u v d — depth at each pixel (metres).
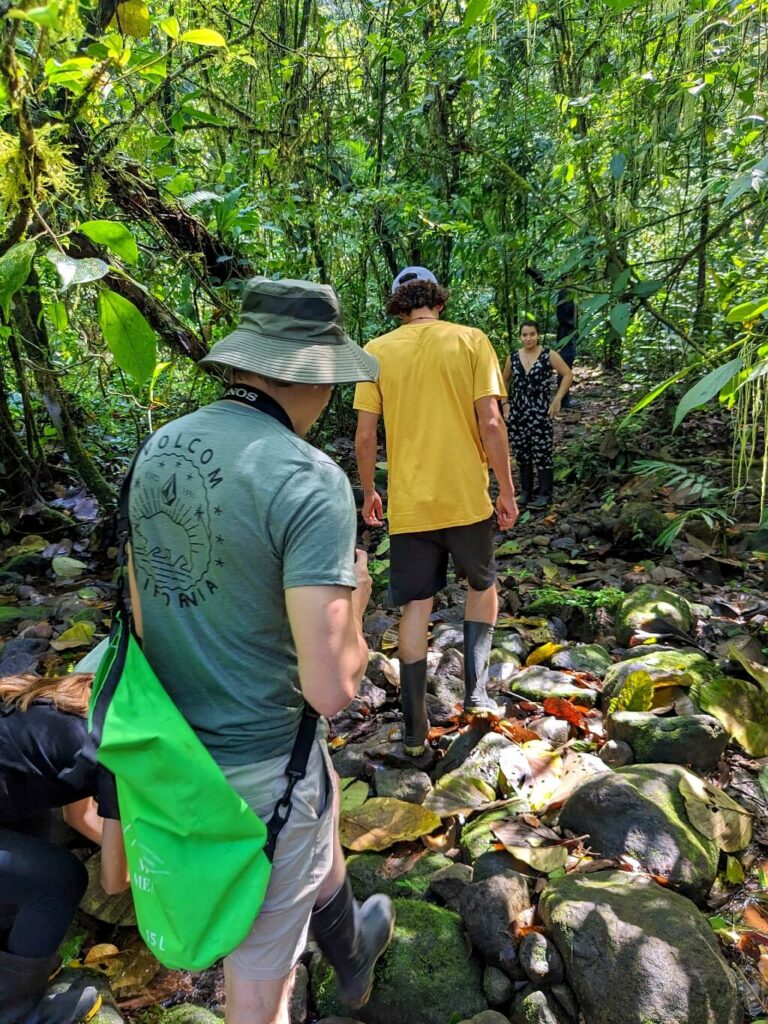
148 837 1.26
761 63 4.15
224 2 4.64
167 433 1.34
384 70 6.82
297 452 1.28
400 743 2.76
